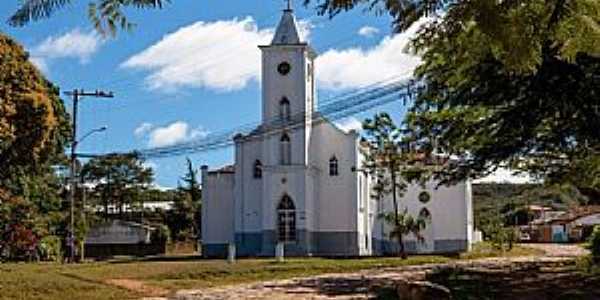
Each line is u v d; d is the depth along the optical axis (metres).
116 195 97.12
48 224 57.53
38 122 40.38
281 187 63.16
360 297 28.33
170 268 39.50
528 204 116.62
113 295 29.66
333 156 64.94
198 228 93.00
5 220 45.59
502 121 28.06
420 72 26.00
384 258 54.69
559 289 27.08
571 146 28.45
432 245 71.25
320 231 64.56
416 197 71.94
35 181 54.28
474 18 4.98
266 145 63.88
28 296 28.00
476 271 36.69
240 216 65.25
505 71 5.48
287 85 64.25
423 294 23.02
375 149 58.69
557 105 23.25
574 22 4.96
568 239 98.25
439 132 32.72
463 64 6.83
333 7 5.03
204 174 68.25
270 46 64.44
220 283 36.06
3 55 39.03
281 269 41.91
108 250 74.75
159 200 99.75
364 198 66.75
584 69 20.19
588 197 33.81
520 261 47.72
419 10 5.06
